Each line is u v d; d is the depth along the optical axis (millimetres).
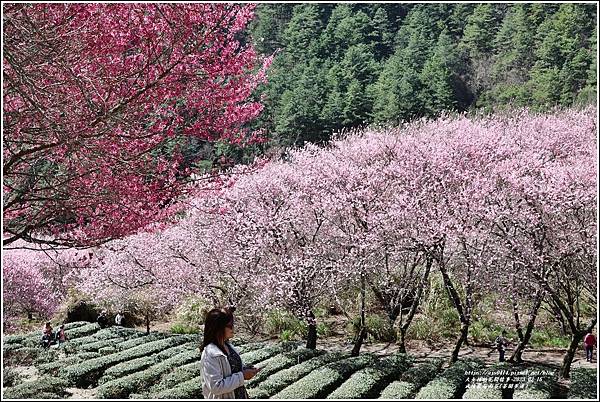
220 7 6438
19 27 5438
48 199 6746
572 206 10336
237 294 14273
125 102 6250
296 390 9094
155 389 9719
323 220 13703
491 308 15086
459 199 11422
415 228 11406
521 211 10594
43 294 19484
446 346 14664
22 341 15703
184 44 6355
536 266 10344
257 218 13422
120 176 7020
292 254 13094
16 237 6977
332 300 15328
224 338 4418
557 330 14453
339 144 17141
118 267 16547
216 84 6945
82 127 6180
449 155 14188
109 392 9398
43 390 9352
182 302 18375
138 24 6254
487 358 12945
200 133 7168
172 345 14156
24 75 5449
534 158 13828
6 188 6852
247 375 4547
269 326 16906
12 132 6434
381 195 13367
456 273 12258
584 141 18953
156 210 7789
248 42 7488
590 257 10008
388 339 15547
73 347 14438
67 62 5898
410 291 13023
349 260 12398
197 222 14953
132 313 19766
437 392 8734
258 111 7637
